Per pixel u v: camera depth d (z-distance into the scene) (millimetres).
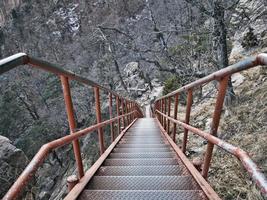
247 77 10914
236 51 14352
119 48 35312
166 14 24625
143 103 32594
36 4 65500
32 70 45344
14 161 12812
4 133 43625
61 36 56812
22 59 1778
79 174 3682
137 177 3852
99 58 40062
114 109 23906
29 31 62844
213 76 2785
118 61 37781
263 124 6602
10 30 65812
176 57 15508
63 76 3178
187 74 12719
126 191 3244
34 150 36625
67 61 51781
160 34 16578
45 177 26719
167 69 14500
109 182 3816
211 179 6008
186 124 4586
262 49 12594
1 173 12086
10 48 64688
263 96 7727
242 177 5574
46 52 57750
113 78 37906
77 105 36250
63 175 25266
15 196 1708
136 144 7824
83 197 3209
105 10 52062
